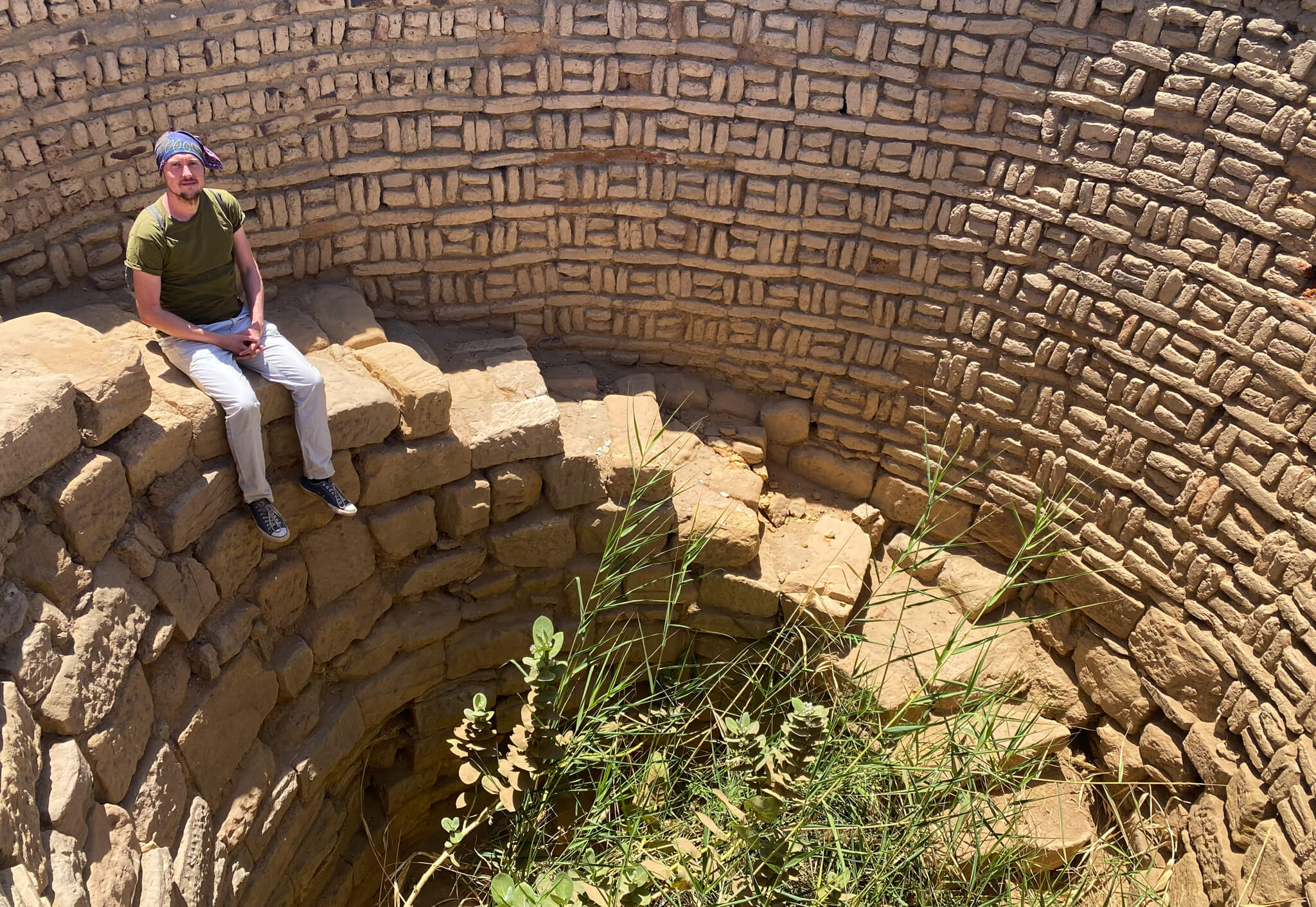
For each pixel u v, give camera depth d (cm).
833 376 749
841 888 417
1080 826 663
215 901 487
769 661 707
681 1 642
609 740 533
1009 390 698
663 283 726
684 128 675
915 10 635
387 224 665
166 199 473
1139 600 673
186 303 499
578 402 697
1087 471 680
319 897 648
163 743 467
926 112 655
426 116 646
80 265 578
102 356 449
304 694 595
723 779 480
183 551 493
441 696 692
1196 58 589
